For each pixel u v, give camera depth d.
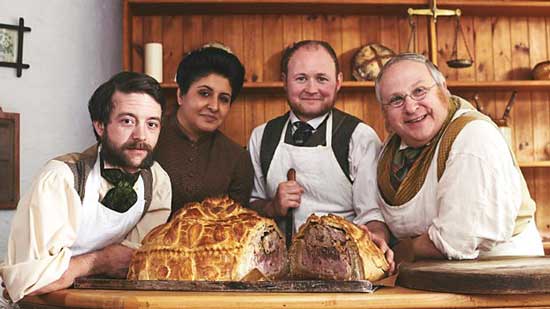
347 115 2.49
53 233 1.70
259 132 2.59
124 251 1.85
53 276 1.66
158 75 3.47
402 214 2.07
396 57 2.05
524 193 2.02
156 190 2.04
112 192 1.83
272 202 2.42
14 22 2.90
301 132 2.48
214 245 1.67
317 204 2.44
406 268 1.61
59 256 1.69
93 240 1.86
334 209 2.44
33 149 2.90
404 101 1.97
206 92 2.42
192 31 3.70
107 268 1.81
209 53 2.44
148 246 1.71
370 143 2.38
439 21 3.79
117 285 1.62
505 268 1.53
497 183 1.82
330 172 2.42
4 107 2.83
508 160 1.87
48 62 2.99
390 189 2.12
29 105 2.91
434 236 1.87
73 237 1.75
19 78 2.89
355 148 2.39
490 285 1.44
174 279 1.64
